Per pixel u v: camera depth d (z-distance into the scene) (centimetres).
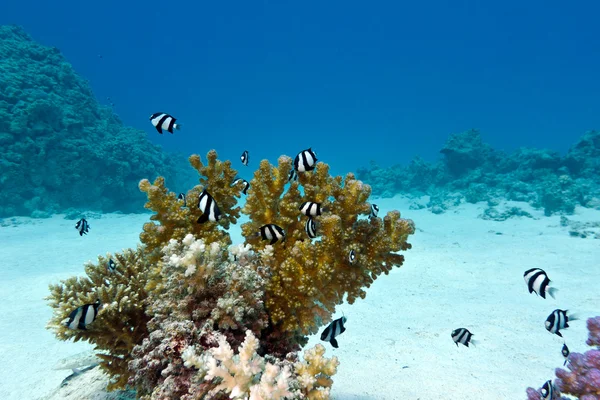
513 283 946
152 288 328
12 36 2533
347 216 339
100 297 320
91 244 1549
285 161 338
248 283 283
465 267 1105
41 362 571
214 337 262
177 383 251
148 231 335
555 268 1076
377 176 3869
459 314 734
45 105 2116
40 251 1411
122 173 2420
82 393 389
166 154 3062
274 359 283
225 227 383
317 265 304
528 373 500
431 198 2830
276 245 344
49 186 2219
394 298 841
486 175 2947
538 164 2777
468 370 509
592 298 809
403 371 509
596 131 2881
